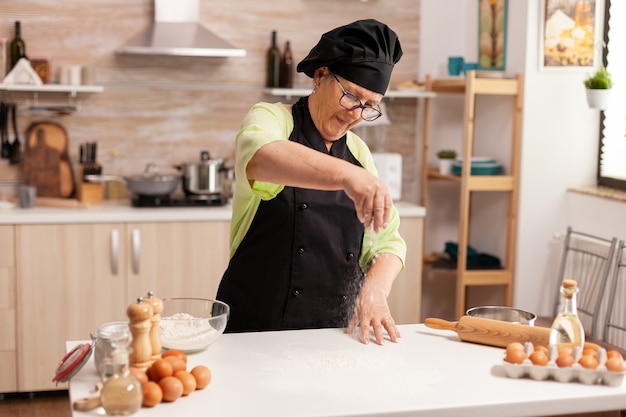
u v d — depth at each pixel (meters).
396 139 5.11
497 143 4.80
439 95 5.12
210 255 4.36
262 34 4.86
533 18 4.46
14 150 4.62
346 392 1.85
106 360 1.70
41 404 4.24
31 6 4.57
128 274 4.29
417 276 4.61
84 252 4.23
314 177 1.88
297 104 2.46
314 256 2.44
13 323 4.20
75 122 4.70
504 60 4.68
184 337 2.07
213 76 4.84
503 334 2.19
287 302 2.45
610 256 3.95
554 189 4.60
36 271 4.18
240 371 1.98
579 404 1.86
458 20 5.11
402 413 1.75
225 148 4.91
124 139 4.77
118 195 4.73
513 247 4.62
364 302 2.32
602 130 4.58
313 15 4.90
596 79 4.24
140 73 4.75
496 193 4.84
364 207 1.82
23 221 4.13
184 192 4.53
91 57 4.68
